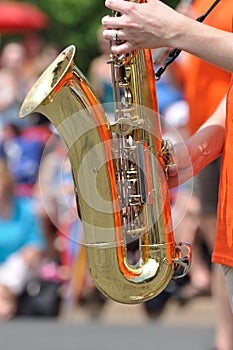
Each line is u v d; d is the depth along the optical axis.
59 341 14.35
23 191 17.03
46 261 16.05
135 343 14.09
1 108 18.78
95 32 34.00
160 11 6.91
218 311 11.06
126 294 7.63
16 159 17.61
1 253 16.38
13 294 15.95
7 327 15.23
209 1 9.53
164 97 16.33
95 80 17.42
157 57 8.57
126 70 7.61
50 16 34.44
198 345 13.80
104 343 14.13
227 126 7.09
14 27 28.25
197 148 7.66
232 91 7.06
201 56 6.89
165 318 16.62
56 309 15.98
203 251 16.52
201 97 10.23
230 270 7.12
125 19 6.93
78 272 15.83
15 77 19.80
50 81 7.61
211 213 11.52
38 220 16.05
